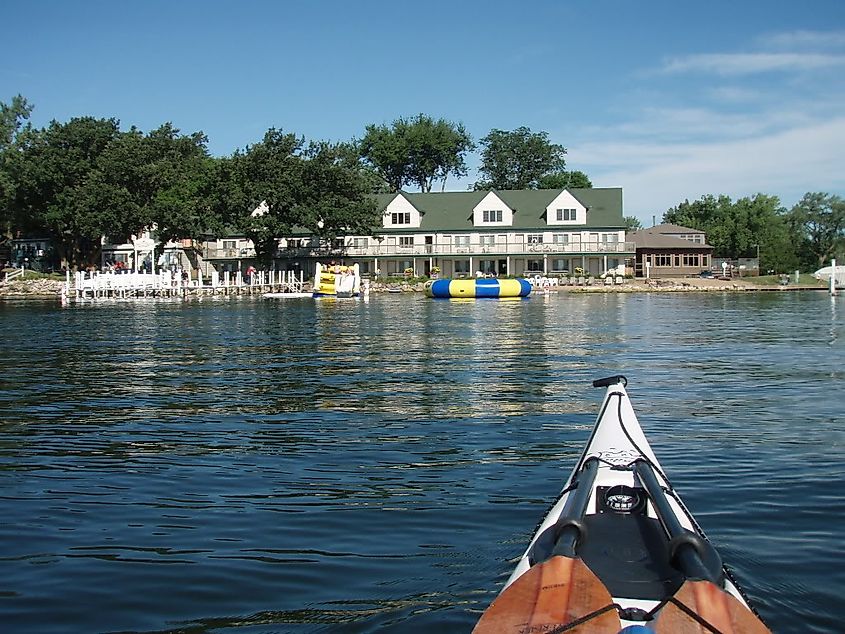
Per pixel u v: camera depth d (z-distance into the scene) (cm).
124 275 6519
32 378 2033
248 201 7806
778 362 2267
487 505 988
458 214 9019
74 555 845
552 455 1222
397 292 7812
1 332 3434
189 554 845
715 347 2667
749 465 1149
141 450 1273
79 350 2686
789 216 12444
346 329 3475
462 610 706
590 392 1759
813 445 1268
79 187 8181
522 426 1423
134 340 3034
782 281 8762
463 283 6531
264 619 698
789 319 3953
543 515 948
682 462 1168
